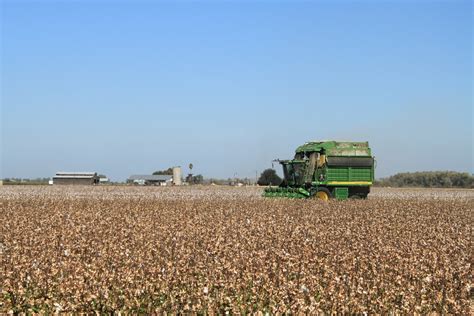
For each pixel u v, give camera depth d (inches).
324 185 1867.6
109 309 580.4
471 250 914.1
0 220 1242.0
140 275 668.1
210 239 954.7
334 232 1087.0
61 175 4685.0
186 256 781.9
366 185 1905.8
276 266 729.6
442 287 658.8
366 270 721.6
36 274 666.2
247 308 565.3
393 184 5241.1
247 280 658.8
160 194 2492.6
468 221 1370.6
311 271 709.9
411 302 586.9
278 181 3006.9
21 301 595.2
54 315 550.3
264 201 1819.6
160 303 598.2
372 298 599.2
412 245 921.5
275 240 957.8
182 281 652.7
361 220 1306.6
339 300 583.8
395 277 687.1
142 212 1469.0
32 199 2037.4
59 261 753.6
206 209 1551.4
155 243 906.1
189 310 557.0
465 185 4909.0
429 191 3294.8
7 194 2480.3
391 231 1129.4
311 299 561.0
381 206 1663.4
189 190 2984.7
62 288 613.6
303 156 1919.3
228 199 2009.1
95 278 654.5
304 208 1562.5
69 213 1418.6
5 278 650.2
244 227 1138.7
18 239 941.2
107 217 1332.4
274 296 596.1
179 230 1084.5
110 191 2819.9
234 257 773.9
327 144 1876.2
